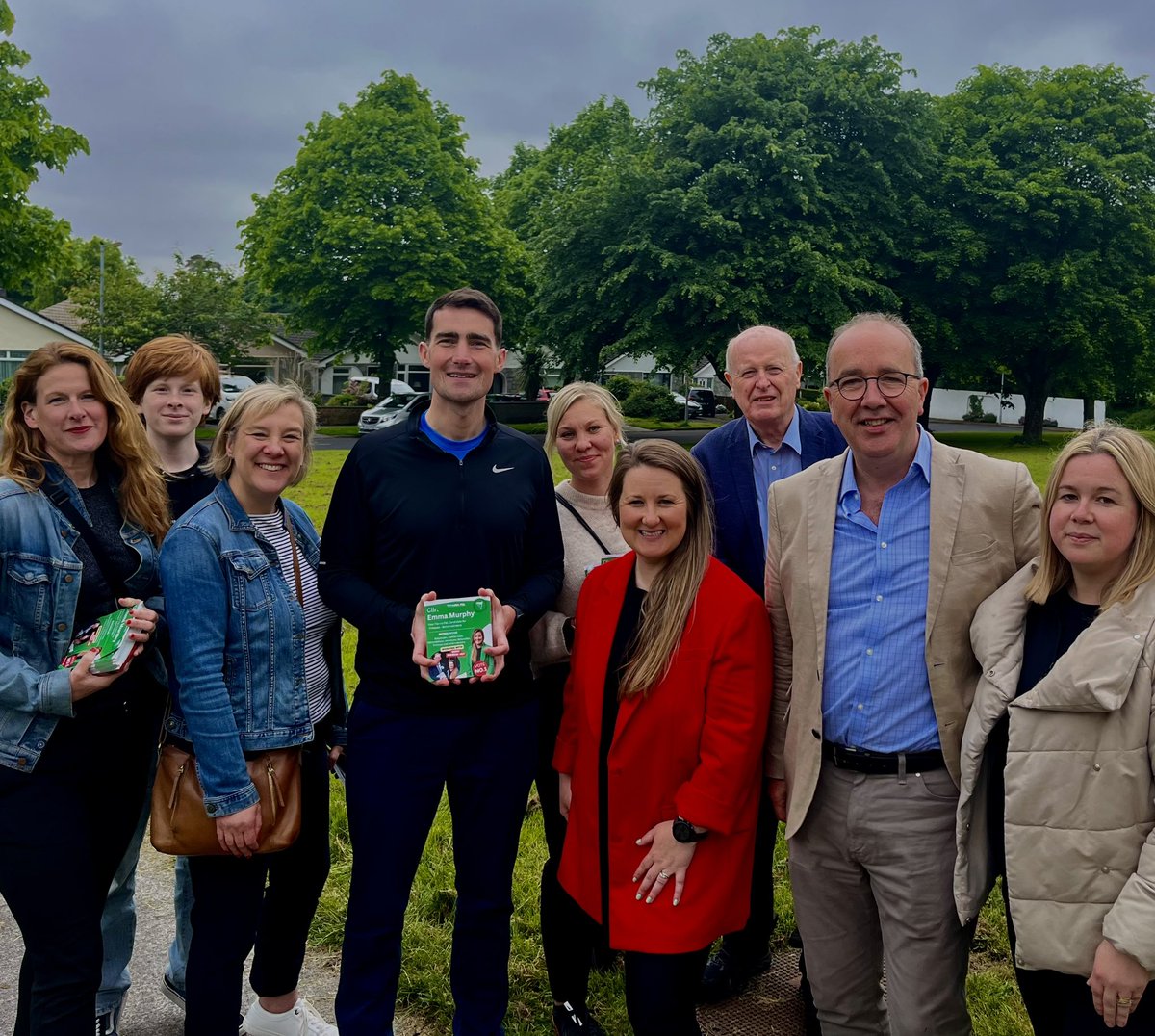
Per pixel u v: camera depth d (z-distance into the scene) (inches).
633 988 94.8
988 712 82.0
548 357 1510.8
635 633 99.3
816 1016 109.5
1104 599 79.8
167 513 99.8
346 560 103.4
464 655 95.3
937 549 89.8
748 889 98.6
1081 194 1033.5
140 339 1360.7
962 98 1212.5
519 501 105.8
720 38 1069.8
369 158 1283.2
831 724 93.9
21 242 887.1
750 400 127.6
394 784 101.1
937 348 1128.2
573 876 103.0
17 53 877.8
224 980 93.1
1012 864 78.2
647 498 96.0
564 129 1638.8
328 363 1652.3
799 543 96.7
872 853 92.0
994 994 119.4
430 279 1268.5
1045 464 800.3
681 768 97.3
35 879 84.7
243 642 94.4
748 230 997.8
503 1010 107.7
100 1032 106.0
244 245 1397.6
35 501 89.7
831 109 1025.5
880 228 1039.0
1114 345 1155.3
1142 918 71.6
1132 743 75.2
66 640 90.3
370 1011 99.4
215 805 89.7
